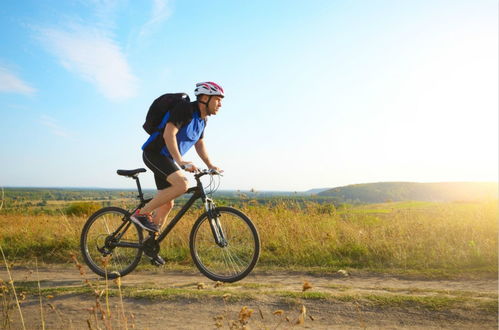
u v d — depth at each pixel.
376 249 6.35
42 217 11.15
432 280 5.08
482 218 7.54
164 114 4.49
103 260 2.57
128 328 3.07
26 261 6.90
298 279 5.34
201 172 4.49
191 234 4.64
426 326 3.07
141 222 4.72
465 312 3.22
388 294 3.67
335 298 3.55
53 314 3.43
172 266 6.14
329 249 6.55
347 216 8.89
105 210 5.15
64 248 7.38
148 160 4.62
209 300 3.59
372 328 3.05
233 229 4.49
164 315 3.35
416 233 6.95
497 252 5.73
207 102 4.57
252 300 3.55
